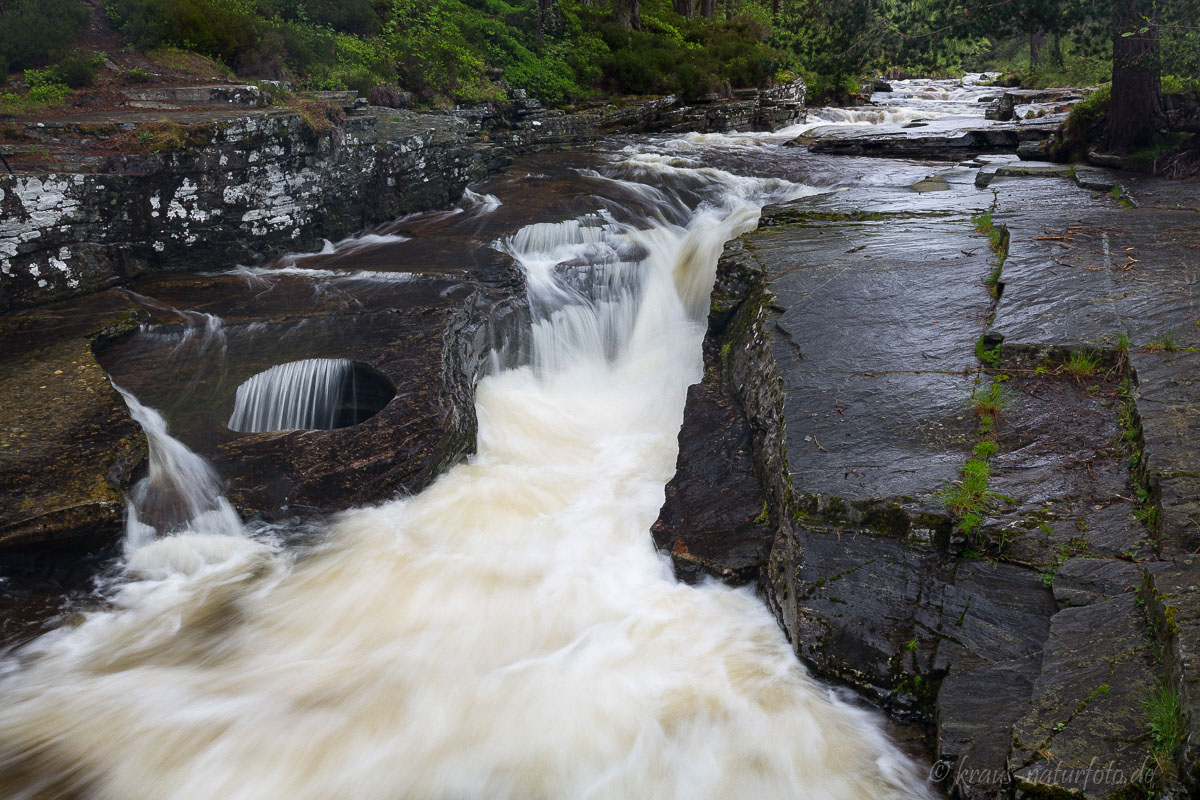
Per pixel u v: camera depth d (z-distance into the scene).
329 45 16.61
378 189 12.87
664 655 5.53
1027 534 4.86
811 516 5.39
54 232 9.29
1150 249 8.48
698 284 11.72
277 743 4.97
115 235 9.93
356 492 7.17
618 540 6.89
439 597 6.25
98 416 7.14
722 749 4.77
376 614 6.11
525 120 19.22
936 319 7.50
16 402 7.29
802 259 9.31
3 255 8.86
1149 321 6.75
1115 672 3.88
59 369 7.81
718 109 24.16
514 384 9.95
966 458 5.56
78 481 6.41
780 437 6.22
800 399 6.45
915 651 4.64
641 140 20.67
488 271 10.80
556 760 4.81
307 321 9.23
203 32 13.73
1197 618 3.85
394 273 10.56
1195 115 12.92
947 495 5.18
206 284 10.21
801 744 4.71
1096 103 14.15
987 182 13.23
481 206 14.05
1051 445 5.56
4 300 8.93
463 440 8.17
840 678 4.82
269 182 11.06
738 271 9.34
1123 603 4.27
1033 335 6.72
